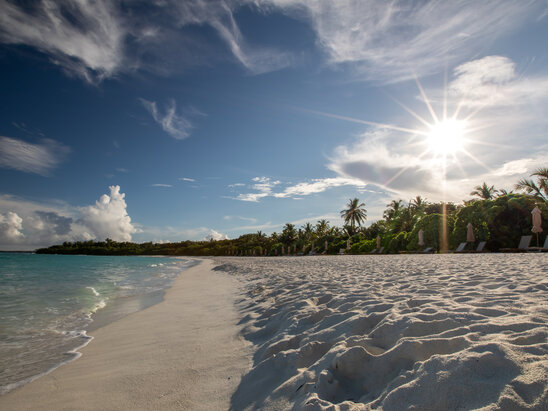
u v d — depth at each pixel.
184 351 3.25
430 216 24.83
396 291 4.22
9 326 4.95
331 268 10.36
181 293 8.52
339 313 3.15
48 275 16.50
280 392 1.98
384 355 1.99
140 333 4.23
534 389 1.32
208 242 127.56
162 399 2.25
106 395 2.39
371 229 48.69
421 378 1.58
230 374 2.54
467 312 2.54
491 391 1.38
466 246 20.94
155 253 125.69
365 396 1.74
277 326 3.53
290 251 68.06
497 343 1.71
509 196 20.09
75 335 4.38
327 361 2.11
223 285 9.71
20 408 2.28
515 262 7.85
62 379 2.79
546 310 2.44
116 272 19.86
